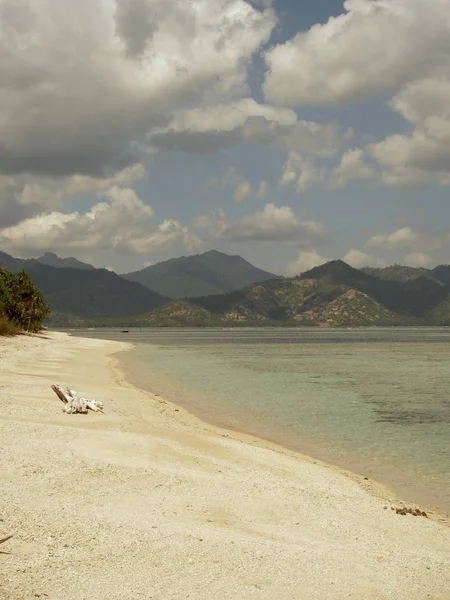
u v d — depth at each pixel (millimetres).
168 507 14109
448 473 22188
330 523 14758
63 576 9523
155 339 198625
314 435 29422
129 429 24578
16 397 31000
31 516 12219
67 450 18688
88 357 79562
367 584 10922
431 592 11016
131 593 9227
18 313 126125
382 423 33312
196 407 37219
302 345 153500
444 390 50656
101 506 13531
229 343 163625
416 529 15336
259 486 17281
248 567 10820
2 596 8500
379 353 115125
